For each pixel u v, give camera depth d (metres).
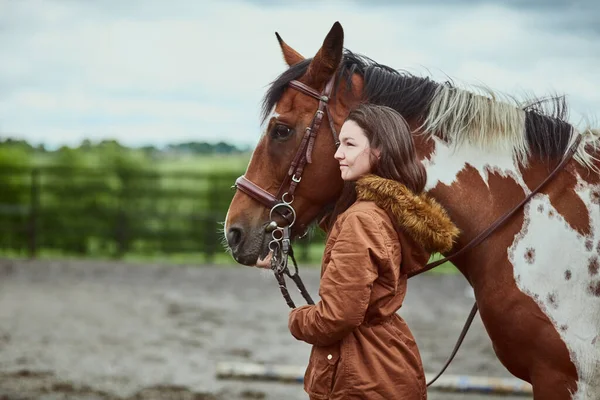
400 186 2.55
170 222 12.41
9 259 11.88
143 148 14.88
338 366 2.57
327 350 2.61
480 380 5.33
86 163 13.07
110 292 9.47
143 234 12.39
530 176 2.84
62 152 13.19
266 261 2.92
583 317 2.71
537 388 2.72
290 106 2.91
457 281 10.96
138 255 12.98
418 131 2.88
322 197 2.93
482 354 6.61
